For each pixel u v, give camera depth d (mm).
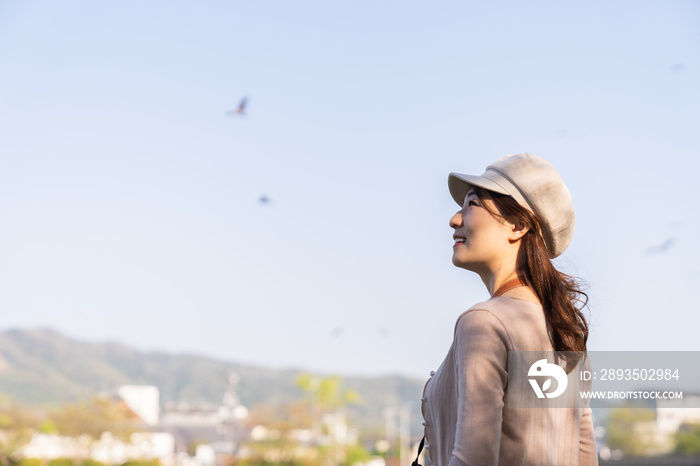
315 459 61906
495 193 1572
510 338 1432
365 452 64250
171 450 78625
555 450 1464
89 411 64188
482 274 1621
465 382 1406
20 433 56938
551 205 1549
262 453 61406
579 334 1528
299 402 70062
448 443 1485
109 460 63125
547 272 1524
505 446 1438
